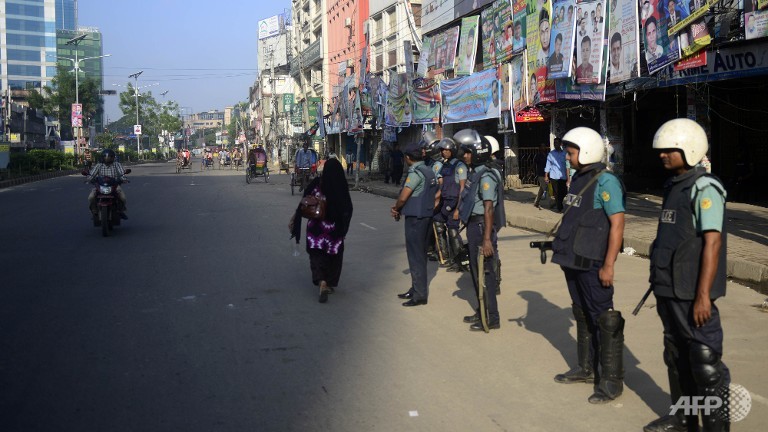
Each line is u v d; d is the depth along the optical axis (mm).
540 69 17406
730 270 8641
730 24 11758
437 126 28891
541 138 23281
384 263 10344
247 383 5039
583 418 4355
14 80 149375
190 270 9664
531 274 9055
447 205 9352
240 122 137000
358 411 4488
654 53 12594
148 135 116312
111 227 13633
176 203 21359
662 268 3889
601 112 17188
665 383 4949
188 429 4207
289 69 78312
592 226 4602
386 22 36031
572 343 6000
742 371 5078
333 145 49875
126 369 5363
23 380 5117
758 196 16422
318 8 55781
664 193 4012
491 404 4609
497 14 20750
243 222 15812
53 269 9750
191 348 5930
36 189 30359
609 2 14031
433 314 7148
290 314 7160
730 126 16859
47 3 152875
